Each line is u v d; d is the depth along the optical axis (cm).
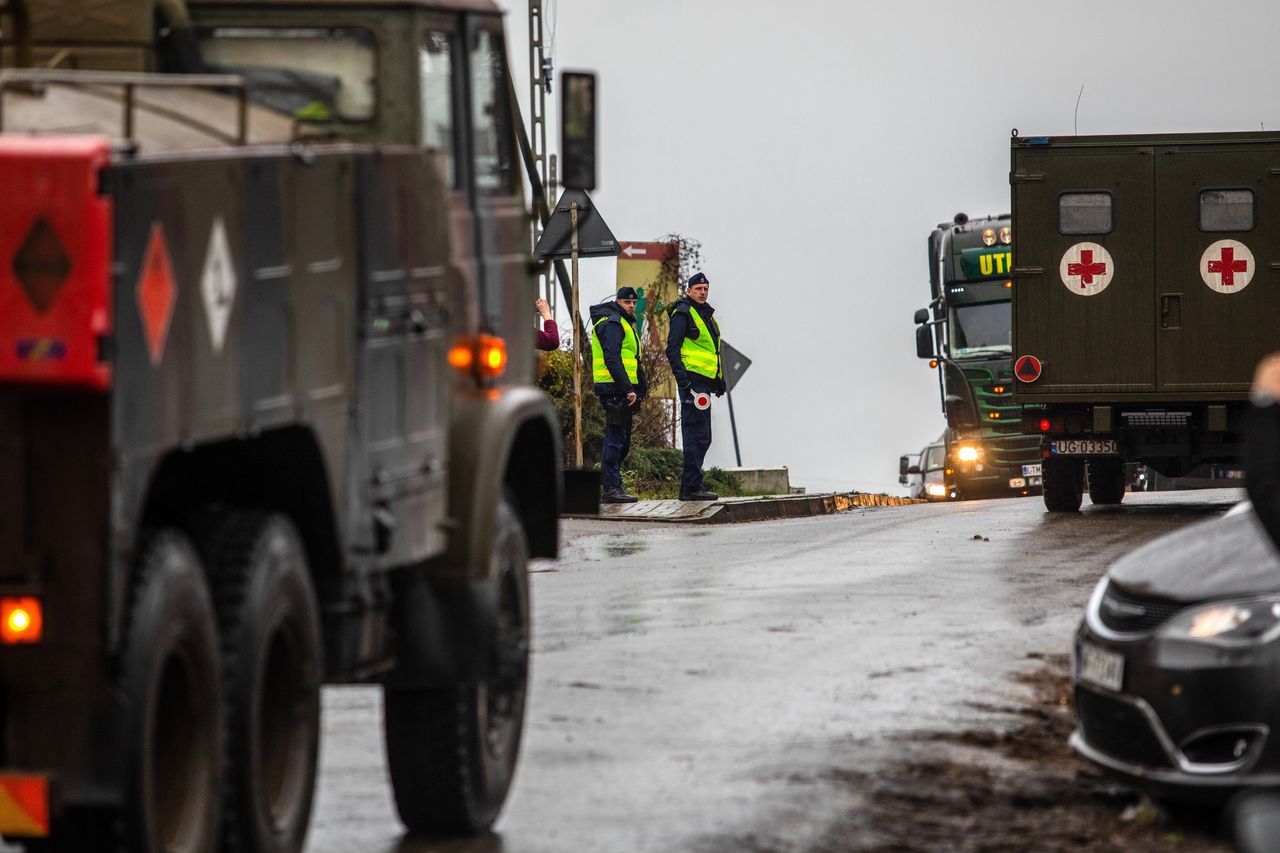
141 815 1545
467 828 2311
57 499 1438
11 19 2272
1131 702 2278
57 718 1477
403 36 2383
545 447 2517
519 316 2645
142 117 1777
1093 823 2328
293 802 1884
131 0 2280
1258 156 7056
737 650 3584
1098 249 7150
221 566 1772
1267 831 1584
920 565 5162
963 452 11488
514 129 2672
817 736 2794
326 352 1888
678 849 2175
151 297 1498
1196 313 7106
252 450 1844
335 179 1912
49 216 1393
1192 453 7244
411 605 2242
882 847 2184
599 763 2634
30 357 1395
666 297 9769
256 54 2388
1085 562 5194
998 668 3372
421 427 2166
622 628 3900
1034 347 7194
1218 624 2214
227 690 1736
